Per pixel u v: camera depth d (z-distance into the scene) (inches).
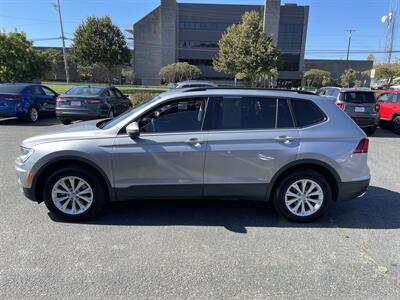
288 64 2765.7
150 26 2600.9
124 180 157.5
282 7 2662.4
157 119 158.9
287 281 117.8
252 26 1154.7
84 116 438.3
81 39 1253.7
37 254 131.5
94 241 143.2
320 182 162.4
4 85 507.2
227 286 114.0
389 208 188.9
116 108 501.0
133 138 154.8
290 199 165.2
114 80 2591.0
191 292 110.3
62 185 159.2
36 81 1072.8
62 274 118.5
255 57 1141.7
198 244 142.9
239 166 158.1
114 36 1279.5
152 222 163.8
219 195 162.1
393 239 152.1
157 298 107.0
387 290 113.9
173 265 126.1
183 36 2716.5
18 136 386.9
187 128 158.2
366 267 128.1
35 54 1031.0
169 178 158.1
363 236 154.4
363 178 164.6
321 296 110.0
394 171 269.0
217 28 2711.6
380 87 2258.9
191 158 156.1
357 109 438.0
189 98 159.8
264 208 184.7
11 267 122.3
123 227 157.6
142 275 119.1
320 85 2664.9
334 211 183.5
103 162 154.8
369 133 471.2
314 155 158.2
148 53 2625.5
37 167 155.0
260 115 161.3
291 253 137.4
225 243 144.4
